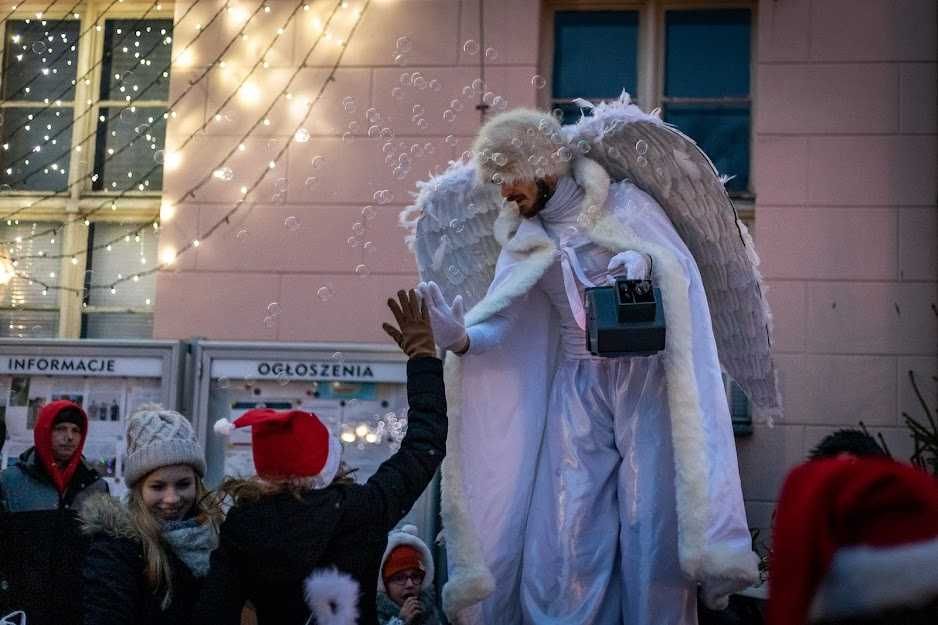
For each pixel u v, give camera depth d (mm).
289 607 3182
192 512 3613
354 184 7078
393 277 6992
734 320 4461
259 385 6281
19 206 7539
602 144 4195
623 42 7285
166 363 6312
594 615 4098
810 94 6895
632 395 4184
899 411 6652
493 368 4262
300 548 3135
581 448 4223
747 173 7109
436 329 3914
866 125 6844
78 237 7496
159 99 7609
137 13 7668
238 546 3166
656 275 4012
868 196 6793
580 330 4277
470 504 4211
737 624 4660
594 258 4172
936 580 1829
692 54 7246
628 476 4141
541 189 4188
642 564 4074
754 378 4574
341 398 6238
